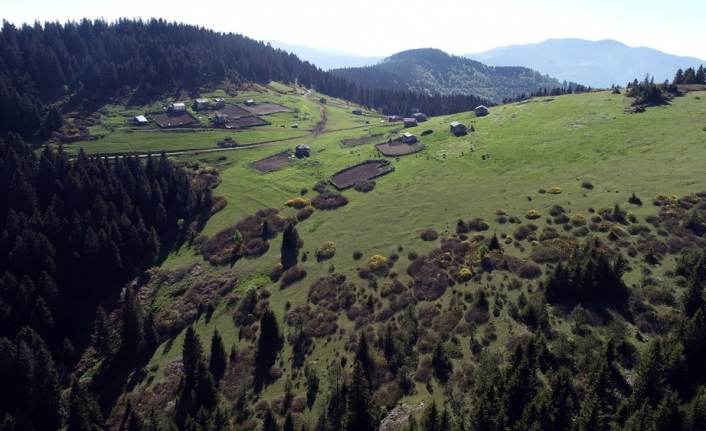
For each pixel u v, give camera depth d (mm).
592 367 51500
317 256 98438
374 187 126375
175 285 98750
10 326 81000
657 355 48250
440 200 111375
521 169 119125
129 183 121250
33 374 69375
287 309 83750
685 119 125375
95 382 76750
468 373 58188
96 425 64125
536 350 55031
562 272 69250
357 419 53750
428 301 77750
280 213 120812
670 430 42781
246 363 72312
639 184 98125
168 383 73000
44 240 93438
